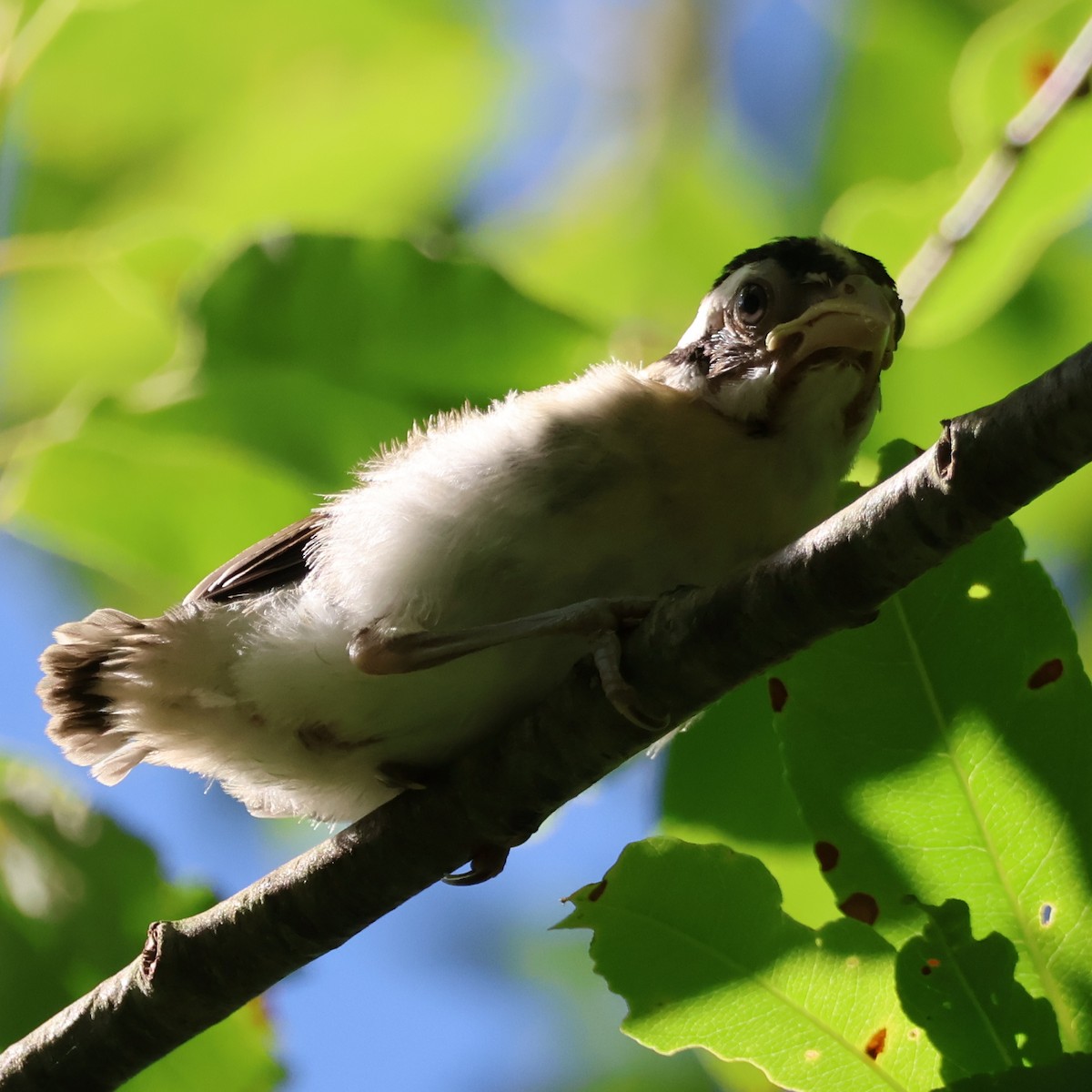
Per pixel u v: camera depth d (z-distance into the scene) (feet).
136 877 30.55
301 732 26.73
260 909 24.41
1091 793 22.15
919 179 41.27
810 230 42.52
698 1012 22.03
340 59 41.19
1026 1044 20.72
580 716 22.25
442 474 25.39
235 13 39.63
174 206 41.19
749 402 26.73
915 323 32.12
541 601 24.97
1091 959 21.68
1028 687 22.58
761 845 28.94
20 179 40.52
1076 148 30.63
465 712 25.43
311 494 33.78
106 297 39.86
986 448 18.20
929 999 20.99
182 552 34.40
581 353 32.07
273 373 32.07
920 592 22.90
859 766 22.82
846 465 27.86
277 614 26.35
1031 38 31.45
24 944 30.40
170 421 32.60
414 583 24.94
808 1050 21.86
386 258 31.32
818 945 21.83
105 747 28.86
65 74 39.70
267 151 41.42
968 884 22.35
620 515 24.77
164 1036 24.88
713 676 20.98
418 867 23.95
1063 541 41.63
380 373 32.22
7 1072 25.27
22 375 40.27
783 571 20.07
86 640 27.30
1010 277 32.30
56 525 33.76
